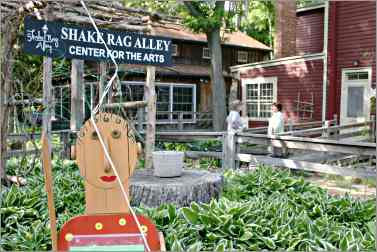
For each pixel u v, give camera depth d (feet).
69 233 6.55
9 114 16.83
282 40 52.54
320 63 48.03
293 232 10.91
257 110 55.21
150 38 17.74
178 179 15.06
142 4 37.29
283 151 27.55
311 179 24.94
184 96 64.64
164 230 10.53
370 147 20.08
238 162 25.36
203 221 10.75
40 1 15.65
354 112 44.32
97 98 22.12
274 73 53.01
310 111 48.93
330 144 21.66
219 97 53.06
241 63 74.79
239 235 10.46
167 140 28.89
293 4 53.01
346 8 44.86
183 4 48.26
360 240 10.00
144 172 16.61
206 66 69.31
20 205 12.42
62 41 15.56
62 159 20.66
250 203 12.22
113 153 6.88
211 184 14.62
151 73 20.93
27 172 17.66
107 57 16.62
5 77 15.90
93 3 18.31
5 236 10.21
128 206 6.31
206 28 50.90
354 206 13.85
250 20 83.87
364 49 43.39
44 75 16.58
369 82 43.01
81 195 13.98
